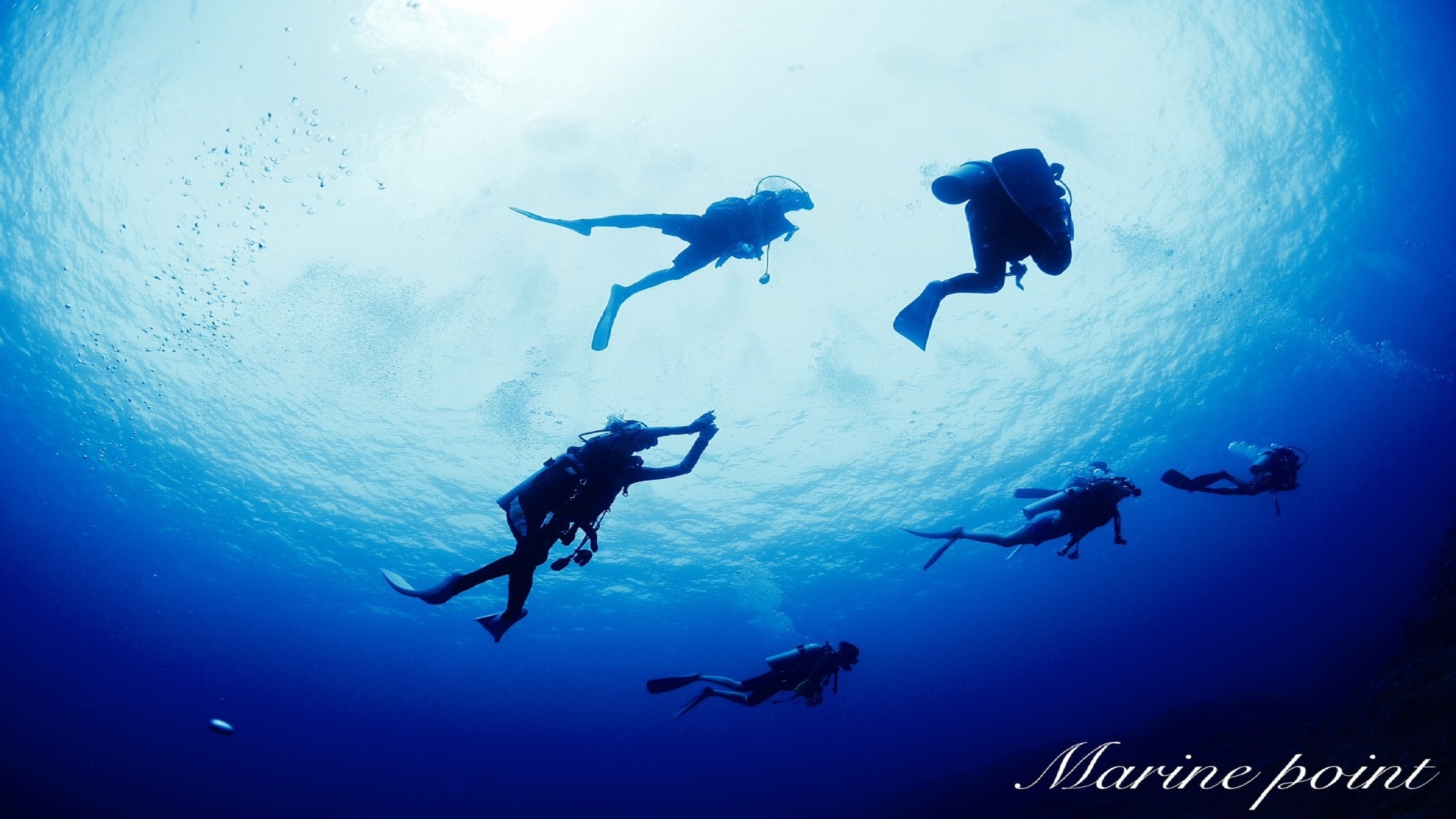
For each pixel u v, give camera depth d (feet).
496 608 88.74
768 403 69.26
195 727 121.39
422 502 74.59
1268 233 71.15
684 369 66.69
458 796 133.59
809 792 129.08
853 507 78.54
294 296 65.31
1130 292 69.72
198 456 75.92
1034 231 11.59
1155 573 100.42
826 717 132.36
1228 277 71.41
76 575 98.73
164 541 88.28
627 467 14.70
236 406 71.20
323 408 69.56
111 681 116.57
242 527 82.12
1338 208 72.08
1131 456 84.02
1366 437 89.45
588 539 14.53
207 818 100.58
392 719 127.85
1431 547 93.86
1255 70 64.49
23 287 69.36
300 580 88.99
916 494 78.54
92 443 78.69
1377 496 93.81
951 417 72.33
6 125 61.87
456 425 68.95
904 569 90.38
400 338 66.13
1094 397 74.74
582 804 135.54
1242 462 89.30
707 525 77.46
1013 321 68.39
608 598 87.40
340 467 72.84
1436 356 81.10
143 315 68.39
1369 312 78.07
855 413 70.74
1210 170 67.41
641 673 108.27
